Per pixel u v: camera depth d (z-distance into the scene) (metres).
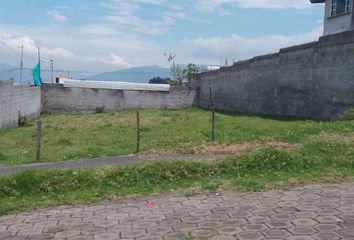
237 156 7.62
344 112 14.51
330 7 24.05
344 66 15.41
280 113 21.14
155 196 6.28
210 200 5.91
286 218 4.98
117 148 12.12
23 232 5.11
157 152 10.22
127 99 33.84
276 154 7.50
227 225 4.88
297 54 19.22
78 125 21.77
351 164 7.45
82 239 4.77
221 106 29.95
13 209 6.02
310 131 10.72
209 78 32.41
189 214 5.37
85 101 33.06
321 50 17.09
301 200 5.65
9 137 16.86
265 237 4.45
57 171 7.20
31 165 9.82
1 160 11.23
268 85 22.53
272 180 6.68
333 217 4.93
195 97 34.81
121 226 5.10
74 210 5.86
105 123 22.22
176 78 44.56
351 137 9.25
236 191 6.25
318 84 17.41
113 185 6.88
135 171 7.14
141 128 18.41
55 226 5.26
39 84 31.72
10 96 20.75
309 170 7.18
